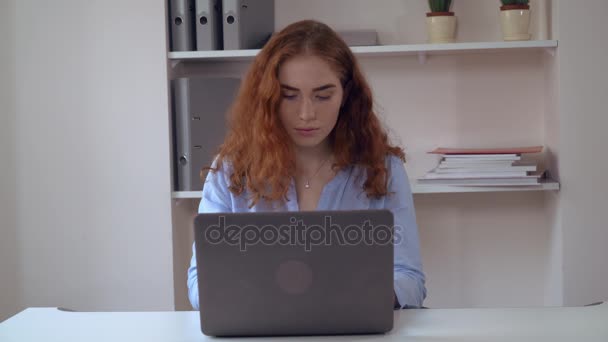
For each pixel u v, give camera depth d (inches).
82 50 97.6
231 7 94.8
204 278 47.2
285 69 63.1
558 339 47.0
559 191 93.4
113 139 98.1
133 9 96.2
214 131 97.2
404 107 105.0
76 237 100.0
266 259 46.7
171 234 98.3
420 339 47.5
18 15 98.1
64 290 100.9
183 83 96.2
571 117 92.0
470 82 104.0
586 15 90.8
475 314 54.0
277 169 65.0
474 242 106.9
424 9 103.0
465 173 93.9
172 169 98.5
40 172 99.9
